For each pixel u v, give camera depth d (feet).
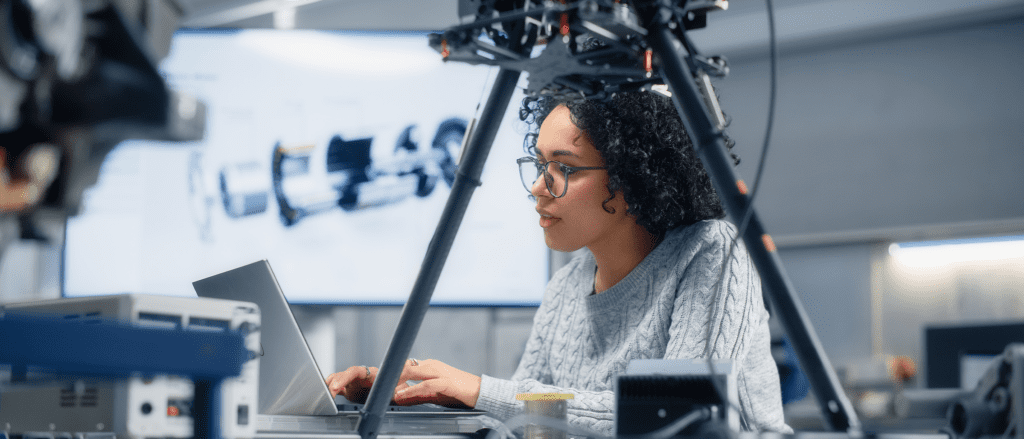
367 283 6.32
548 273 6.46
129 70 1.55
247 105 6.39
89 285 6.31
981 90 12.57
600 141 3.97
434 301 6.39
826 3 12.77
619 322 4.25
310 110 6.40
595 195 4.05
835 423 1.84
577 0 1.90
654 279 4.15
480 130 2.24
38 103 1.49
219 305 2.11
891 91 13.26
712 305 2.35
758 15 13.08
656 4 1.94
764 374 3.94
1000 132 12.37
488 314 10.57
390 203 6.35
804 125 13.93
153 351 1.77
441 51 2.05
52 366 1.64
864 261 13.30
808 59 13.96
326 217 6.34
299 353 3.14
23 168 1.52
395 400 3.63
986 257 12.30
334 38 6.44
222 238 6.32
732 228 4.06
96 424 2.01
